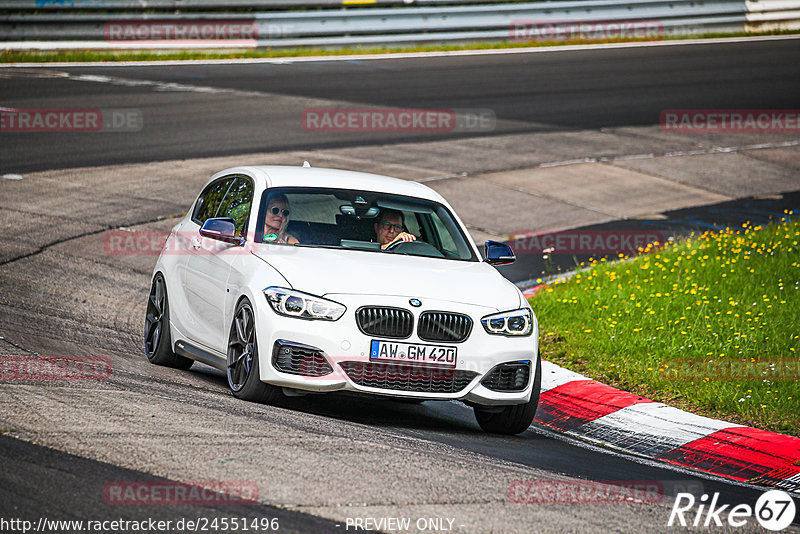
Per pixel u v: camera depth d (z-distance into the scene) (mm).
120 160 64188
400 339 25250
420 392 25391
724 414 29344
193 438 21047
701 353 34281
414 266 27578
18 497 16859
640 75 101500
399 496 18688
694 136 81125
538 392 27188
